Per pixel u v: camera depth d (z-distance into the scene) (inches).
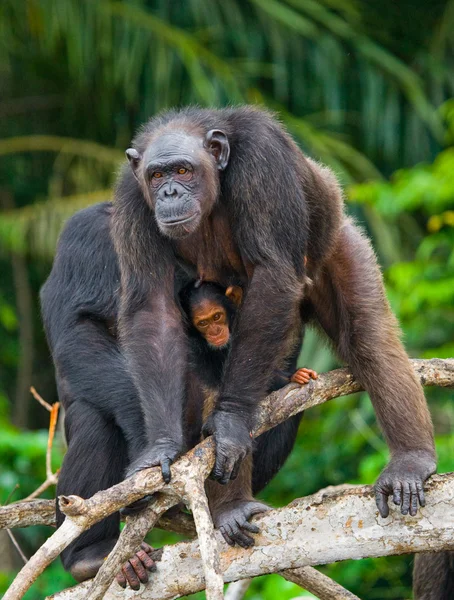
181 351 421.4
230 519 396.8
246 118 450.3
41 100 1113.4
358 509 384.5
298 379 426.6
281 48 992.2
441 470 765.9
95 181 1027.3
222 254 468.4
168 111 477.4
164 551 395.5
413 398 437.7
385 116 1011.9
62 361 522.0
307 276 457.4
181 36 972.6
